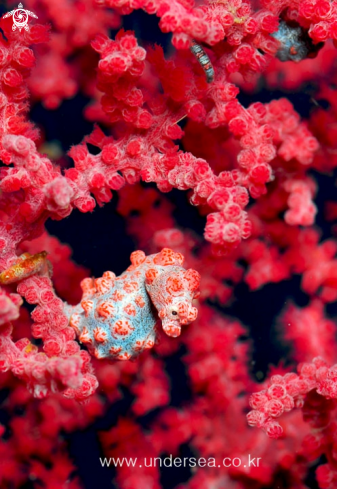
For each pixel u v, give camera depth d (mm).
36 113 121
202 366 126
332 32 109
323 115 123
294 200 122
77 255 124
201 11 105
